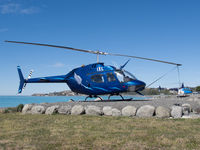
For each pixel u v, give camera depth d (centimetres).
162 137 413
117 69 1216
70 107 860
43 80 1439
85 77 1271
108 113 784
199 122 589
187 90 4038
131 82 1171
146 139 403
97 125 568
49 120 679
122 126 545
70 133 471
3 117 780
